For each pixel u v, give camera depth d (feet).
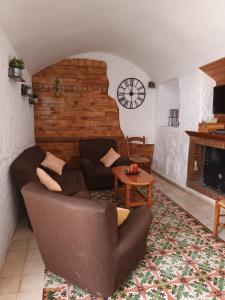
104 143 15.64
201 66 12.25
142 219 6.58
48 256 6.23
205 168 12.84
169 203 12.14
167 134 16.57
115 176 12.63
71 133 17.06
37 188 5.66
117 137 17.98
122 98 17.71
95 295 5.64
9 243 8.20
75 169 14.06
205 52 11.08
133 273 6.82
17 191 9.67
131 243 5.84
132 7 9.20
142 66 17.10
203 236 8.89
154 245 8.25
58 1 7.75
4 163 7.84
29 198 5.54
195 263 7.31
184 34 10.70
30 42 10.18
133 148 18.34
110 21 10.76
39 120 16.44
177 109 17.01
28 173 8.33
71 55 15.98
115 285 5.68
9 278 6.61
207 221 10.14
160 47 13.10
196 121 13.14
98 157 15.25
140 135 18.49
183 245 8.29
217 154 11.86
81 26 10.87
